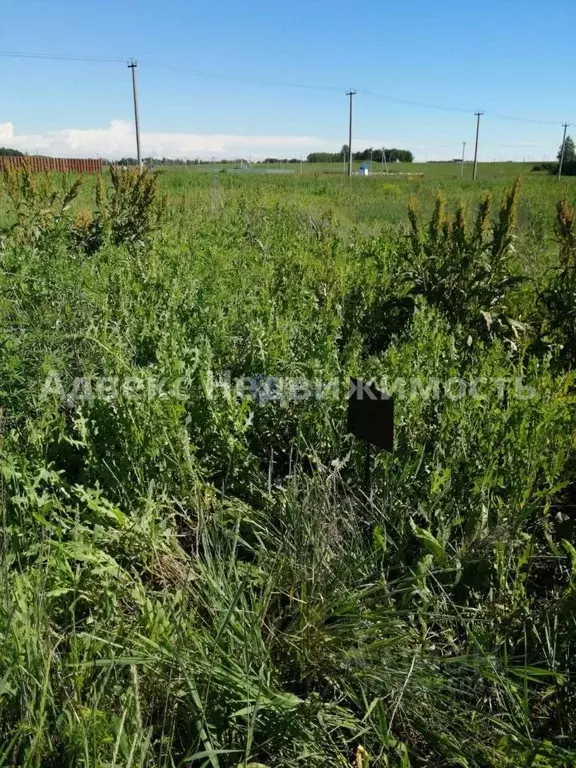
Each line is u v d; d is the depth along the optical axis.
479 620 2.42
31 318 4.37
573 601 2.37
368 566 2.54
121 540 2.58
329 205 17.64
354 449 3.20
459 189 28.47
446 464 3.05
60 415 3.28
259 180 31.47
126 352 4.23
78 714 1.81
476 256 5.71
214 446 3.24
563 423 3.28
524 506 2.83
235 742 1.91
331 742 1.99
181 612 2.12
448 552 2.74
